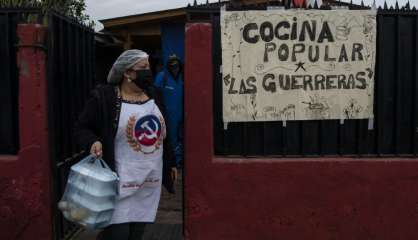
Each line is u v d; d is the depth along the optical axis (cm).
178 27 1205
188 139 475
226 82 480
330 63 484
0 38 473
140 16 1191
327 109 485
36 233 471
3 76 475
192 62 470
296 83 484
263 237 482
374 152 495
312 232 483
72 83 548
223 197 479
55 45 495
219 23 481
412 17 489
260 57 480
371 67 486
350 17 481
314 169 479
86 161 403
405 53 491
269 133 489
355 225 485
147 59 420
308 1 503
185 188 479
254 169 477
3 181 467
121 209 409
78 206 388
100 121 411
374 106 494
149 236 571
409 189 486
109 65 1554
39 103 462
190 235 481
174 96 895
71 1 1091
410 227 488
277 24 479
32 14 473
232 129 488
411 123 495
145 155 411
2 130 477
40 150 465
